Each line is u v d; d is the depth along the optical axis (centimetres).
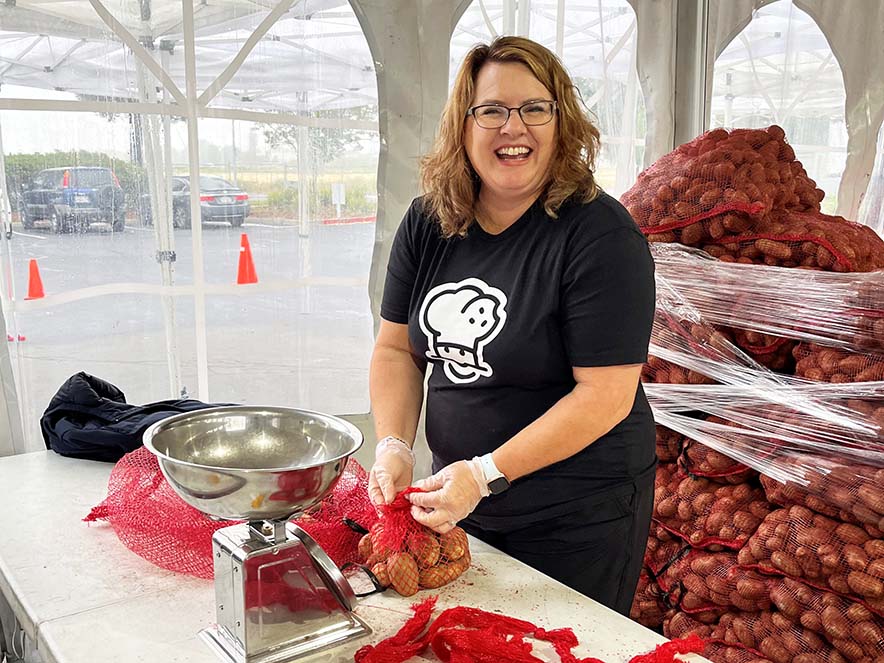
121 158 224
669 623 213
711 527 204
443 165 159
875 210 356
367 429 274
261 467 130
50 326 221
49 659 122
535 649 122
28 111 210
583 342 147
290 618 121
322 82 249
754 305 202
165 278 235
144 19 221
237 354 250
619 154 311
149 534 144
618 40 302
